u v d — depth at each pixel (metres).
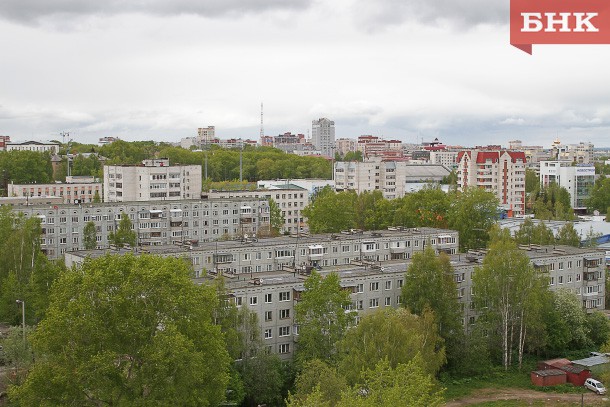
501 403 122.56
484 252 173.00
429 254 137.00
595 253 173.75
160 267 95.38
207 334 95.50
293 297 134.00
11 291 151.50
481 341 135.62
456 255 171.75
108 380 86.75
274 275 144.12
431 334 122.06
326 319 121.25
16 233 172.38
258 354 118.12
